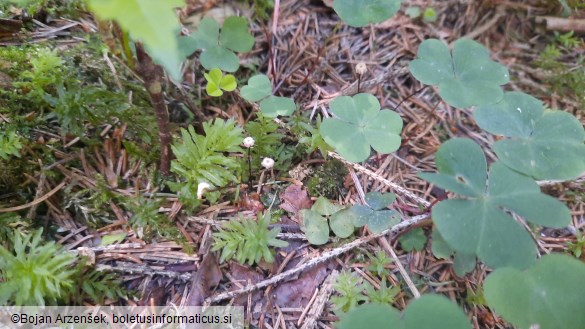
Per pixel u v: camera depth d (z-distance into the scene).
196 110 0.19
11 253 0.14
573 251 0.17
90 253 0.15
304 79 0.21
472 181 0.15
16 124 0.17
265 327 0.15
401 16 0.24
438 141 0.21
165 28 0.09
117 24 0.13
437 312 0.13
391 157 0.20
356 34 0.24
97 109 0.17
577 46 0.24
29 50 0.18
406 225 0.17
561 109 0.22
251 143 0.17
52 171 0.17
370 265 0.17
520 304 0.13
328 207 0.18
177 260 0.16
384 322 0.13
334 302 0.15
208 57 0.19
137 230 0.16
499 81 0.18
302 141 0.19
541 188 0.19
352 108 0.18
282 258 0.17
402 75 0.23
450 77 0.18
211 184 0.17
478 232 0.14
